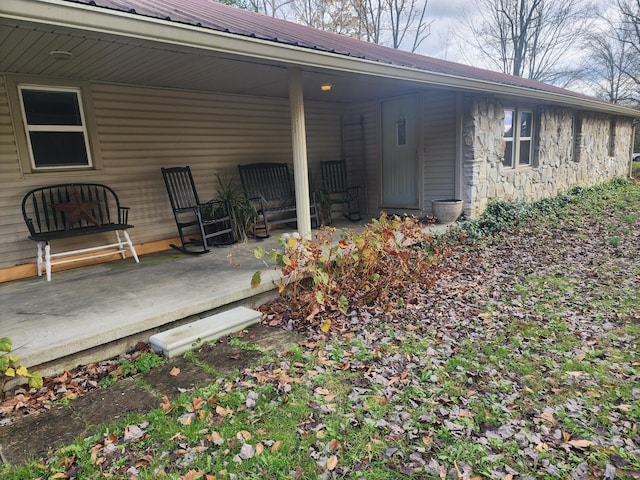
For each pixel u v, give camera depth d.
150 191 5.06
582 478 1.66
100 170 4.64
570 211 7.82
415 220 4.52
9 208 4.09
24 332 2.65
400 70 4.39
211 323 3.03
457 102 6.16
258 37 3.14
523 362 2.61
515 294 3.87
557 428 1.96
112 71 4.12
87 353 2.63
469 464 1.74
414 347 2.82
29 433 1.97
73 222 4.34
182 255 4.82
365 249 3.53
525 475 1.67
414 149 6.77
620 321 3.18
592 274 4.34
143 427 1.99
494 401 2.19
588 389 2.28
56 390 2.34
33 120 4.18
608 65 19.19
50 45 3.14
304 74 4.51
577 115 9.81
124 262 4.58
